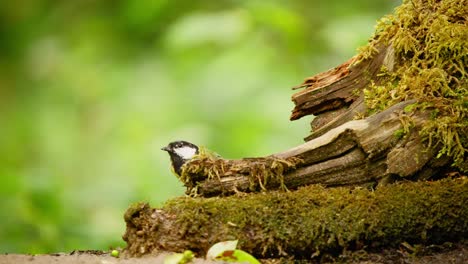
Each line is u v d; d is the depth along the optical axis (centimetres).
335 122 689
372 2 1516
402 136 614
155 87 1495
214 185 623
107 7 1627
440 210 580
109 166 1454
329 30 1407
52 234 1065
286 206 580
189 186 634
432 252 584
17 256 581
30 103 1599
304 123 1344
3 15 1659
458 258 572
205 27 1375
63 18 1636
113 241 1110
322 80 705
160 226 575
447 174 631
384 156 620
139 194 1298
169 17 1573
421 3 685
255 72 1365
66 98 1571
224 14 1399
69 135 1530
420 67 667
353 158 623
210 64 1404
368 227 574
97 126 1523
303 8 1499
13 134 1565
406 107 623
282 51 1406
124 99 1520
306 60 1418
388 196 590
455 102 627
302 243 571
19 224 1072
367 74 688
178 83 1461
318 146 623
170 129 1425
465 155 620
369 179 627
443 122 613
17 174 1200
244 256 550
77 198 1280
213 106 1394
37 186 1141
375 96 674
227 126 1363
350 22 1417
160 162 1370
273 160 621
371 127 617
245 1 1502
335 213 577
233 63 1370
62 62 1609
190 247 572
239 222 572
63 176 1488
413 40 666
